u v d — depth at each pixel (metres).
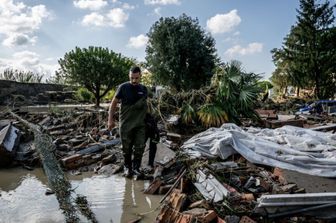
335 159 4.96
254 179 4.39
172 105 8.78
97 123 9.17
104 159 6.07
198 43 24.77
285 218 3.46
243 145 5.54
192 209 3.70
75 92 24.84
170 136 7.06
